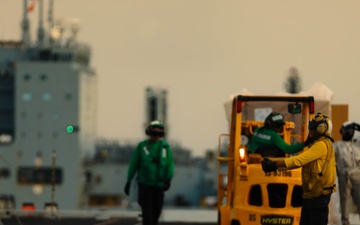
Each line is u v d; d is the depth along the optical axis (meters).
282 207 31.19
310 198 27.28
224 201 37.06
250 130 34.00
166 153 33.62
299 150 31.83
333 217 37.69
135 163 33.69
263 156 32.28
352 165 37.50
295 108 33.00
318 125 27.27
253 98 32.75
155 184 33.59
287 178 31.19
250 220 31.19
